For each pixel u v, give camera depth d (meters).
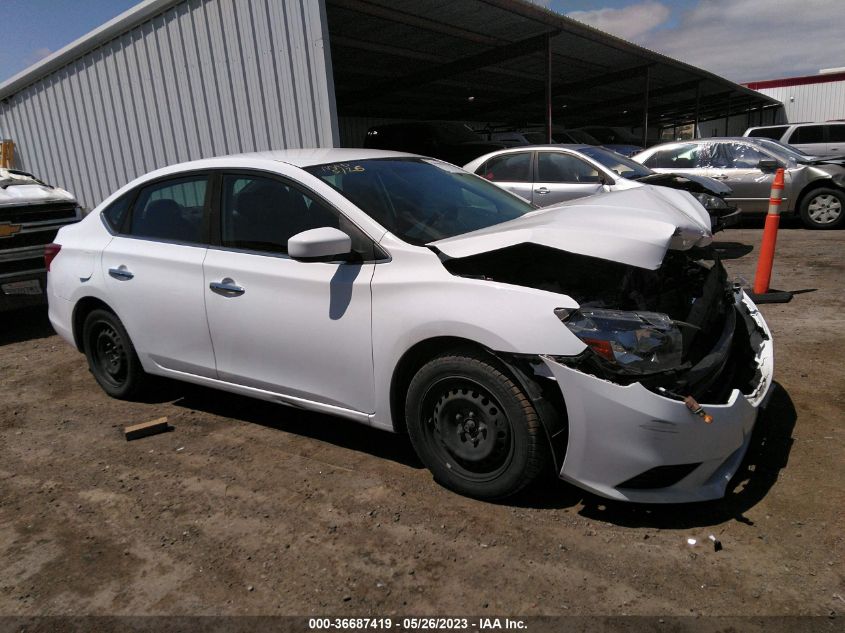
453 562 2.47
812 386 3.91
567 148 8.16
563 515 2.73
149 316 3.86
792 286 6.42
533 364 2.52
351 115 23.88
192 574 2.49
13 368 5.36
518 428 2.61
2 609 2.36
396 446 3.46
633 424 2.42
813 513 2.64
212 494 3.07
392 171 3.64
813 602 2.16
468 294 2.68
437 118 27.31
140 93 9.66
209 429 3.84
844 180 9.96
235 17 8.06
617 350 2.47
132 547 2.69
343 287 3.02
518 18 11.88
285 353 3.29
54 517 2.96
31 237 6.38
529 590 2.30
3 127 12.79
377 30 12.36
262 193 3.43
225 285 3.45
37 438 3.87
